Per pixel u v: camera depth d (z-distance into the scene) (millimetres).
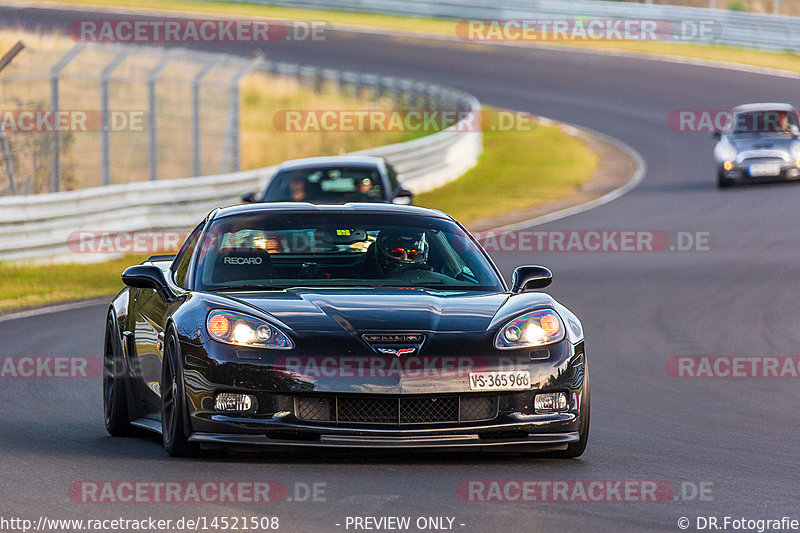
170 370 22406
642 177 100438
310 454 22125
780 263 59375
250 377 20688
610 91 144750
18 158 79938
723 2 193125
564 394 21625
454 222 26266
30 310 46781
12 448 22828
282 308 21781
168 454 22172
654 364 36781
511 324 21750
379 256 24641
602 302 49125
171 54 78188
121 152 97625
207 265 24250
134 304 26141
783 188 88188
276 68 146750
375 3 195125
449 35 179875
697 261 60562
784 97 136625
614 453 23406
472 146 106125
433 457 22109
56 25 162375
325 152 113125
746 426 27531
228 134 85312
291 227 25203
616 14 174125
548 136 123500
